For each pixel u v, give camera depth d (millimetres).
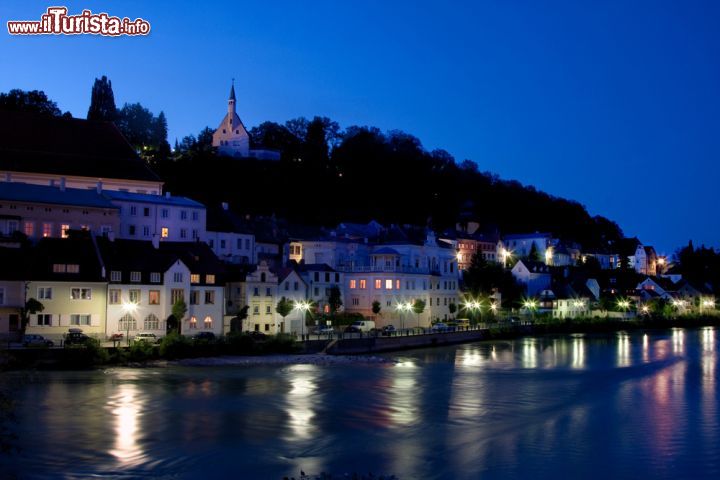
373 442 54156
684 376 87875
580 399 71438
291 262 140000
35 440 52812
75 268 98750
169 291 104938
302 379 80250
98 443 52438
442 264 164875
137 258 105125
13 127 135500
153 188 140375
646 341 140000
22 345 85125
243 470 47281
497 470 47969
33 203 112188
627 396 73375
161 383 75125
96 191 125125
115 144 143500
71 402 64750
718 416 63812
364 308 141625
